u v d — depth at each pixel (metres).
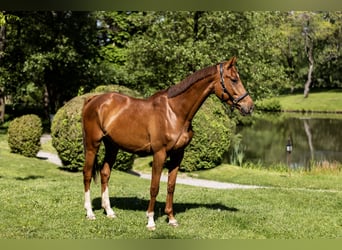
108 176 7.16
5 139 19.80
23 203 7.68
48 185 9.69
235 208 8.22
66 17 25.14
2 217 6.90
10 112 31.02
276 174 15.11
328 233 6.92
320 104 48.41
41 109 32.81
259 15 19.72
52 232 6.31
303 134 29.05
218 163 16.00
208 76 6.15
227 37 18.58
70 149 13.24
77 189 9.32
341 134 29.02
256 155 20.41
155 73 20.09
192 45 18.36
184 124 6.23
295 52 54.47
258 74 18.69
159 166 6.30
